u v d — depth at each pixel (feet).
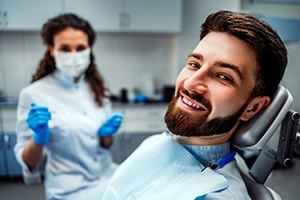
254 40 1.52
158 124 7.48
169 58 8.82
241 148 1.89
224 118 1.64
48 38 3.69
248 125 1.78
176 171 1.83
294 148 1.78
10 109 6.97
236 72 1.53
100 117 4.05
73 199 3.41
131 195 1.93
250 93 1.63
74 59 3.67
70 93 3.81
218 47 1.57
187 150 1.90
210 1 7.58
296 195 1.79
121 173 2.16
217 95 1.57
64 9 7.00
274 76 1.66
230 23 1.57
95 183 3.66
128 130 7.39
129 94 8.21
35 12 6.91
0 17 6.84
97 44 8.45
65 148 3.58
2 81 8.23
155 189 1.83
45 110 3.19
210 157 1.86
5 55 8.12
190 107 1.66
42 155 3.59
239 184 1.75
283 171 1.89
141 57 8.73
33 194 6.77
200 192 1.53
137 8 7.25
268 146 2.03
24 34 8.07
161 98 7.95
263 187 1.86
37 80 3.84
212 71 1.58
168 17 7.38
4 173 7.29
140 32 7.64
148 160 2.04
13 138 7.10
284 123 1.76
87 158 3.70
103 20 7.18
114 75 8.73
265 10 7.47
